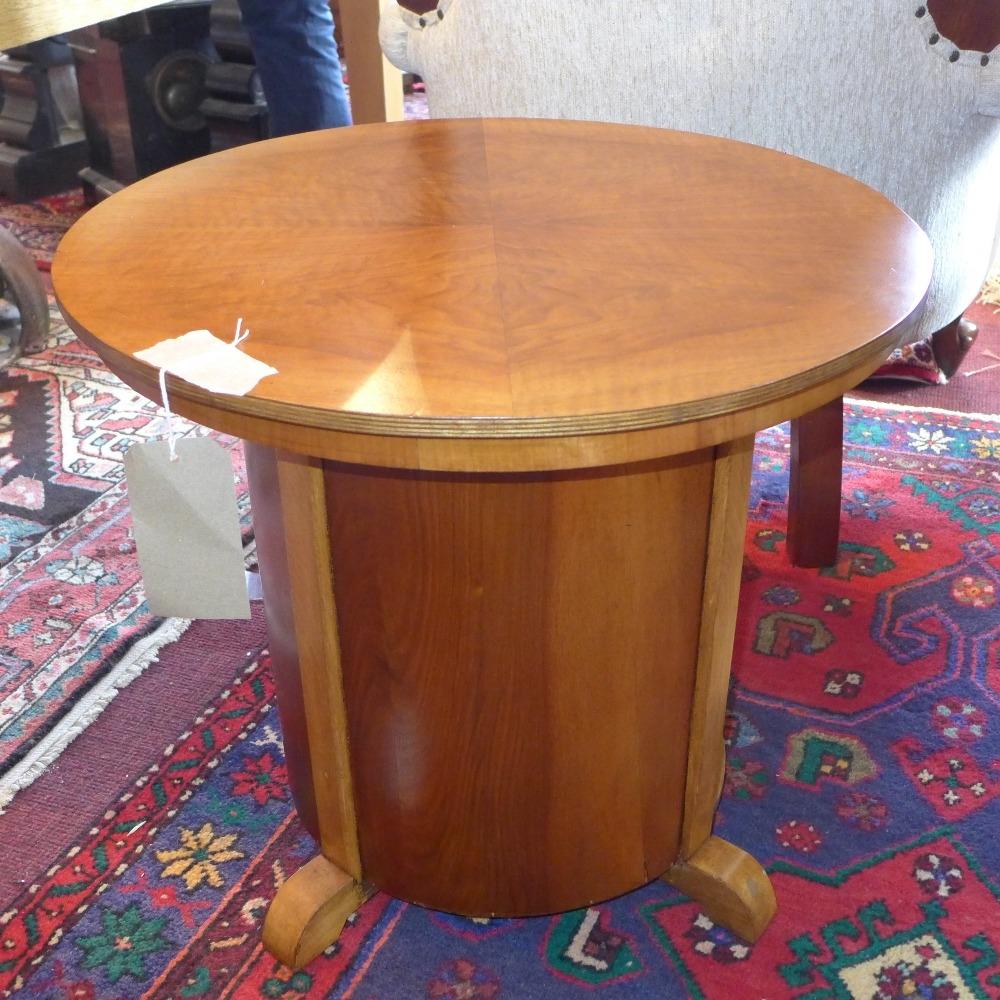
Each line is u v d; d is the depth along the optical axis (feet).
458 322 3.18
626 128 4.75
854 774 5.02
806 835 4.74
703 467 3.57
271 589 3.98
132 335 3.13
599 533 3.46
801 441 5.88
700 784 4.18
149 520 3.29
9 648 5.76
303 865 4.54
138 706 5.44
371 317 3.22
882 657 5.66
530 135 4.67
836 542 6.19
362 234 3.76
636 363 2.95
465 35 5.65
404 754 3.90
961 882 4.51
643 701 3.85
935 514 6.67
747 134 5.47
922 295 3.31
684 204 3.97
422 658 3.68
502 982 4.18
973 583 6.13
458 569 3.50
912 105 5.22
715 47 5.29
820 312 3.20
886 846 4.68
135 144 10.66
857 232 3.72
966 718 5.30
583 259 3.56
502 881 4.12
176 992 4.15
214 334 3.12
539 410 2.73
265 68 9.11
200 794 4.97
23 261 8.36
